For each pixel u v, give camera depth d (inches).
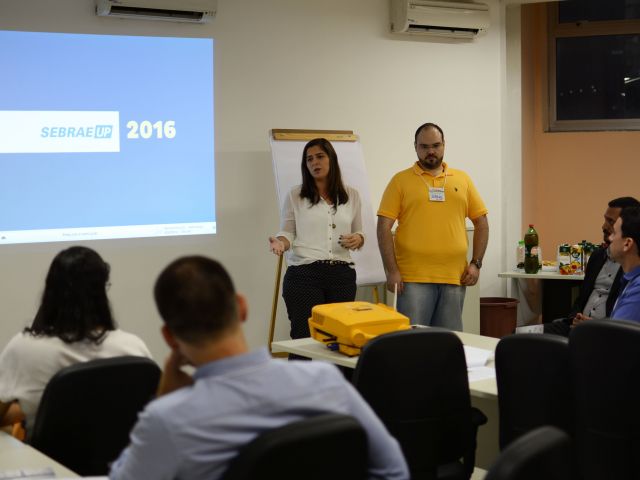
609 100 286.4
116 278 206.8
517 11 267.1
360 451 59.3
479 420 108.7
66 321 95.5
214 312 57.9
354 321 128.4
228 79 220.2
